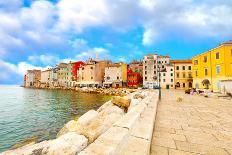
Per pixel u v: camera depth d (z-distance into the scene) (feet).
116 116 25.16
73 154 13.83
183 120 24.68
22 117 78.59
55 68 359.46
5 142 43.73
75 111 93.97
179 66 198.90
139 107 22.67
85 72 274.77
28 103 135.74
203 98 69.41
